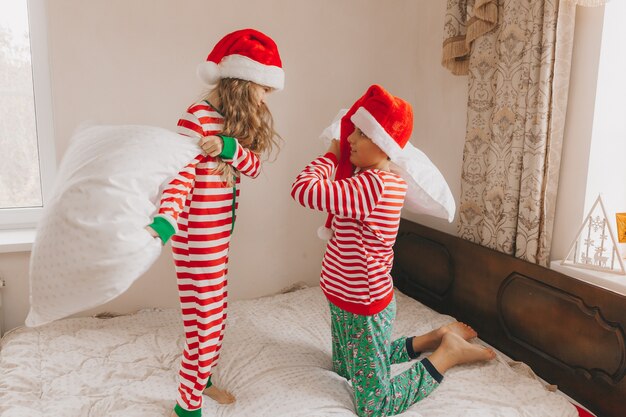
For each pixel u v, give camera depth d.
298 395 1.38
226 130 1.25
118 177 0.99
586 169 1.55
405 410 1.37
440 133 2.17
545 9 1.52
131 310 2.11
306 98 2.28
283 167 2.29
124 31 1.93
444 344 1.52
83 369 1.54
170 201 1.09
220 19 2.06
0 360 1.58
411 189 1.41
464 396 1.40
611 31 1.49
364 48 2.34
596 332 1.39
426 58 2.21
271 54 1.26
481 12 1.71
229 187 1.28
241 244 2.28
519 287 1.66
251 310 2.04
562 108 1.57
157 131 1.12
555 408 1.35
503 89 1.70
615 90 1.54
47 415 1.30
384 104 1.23
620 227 1.57
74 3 1.85
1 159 2.00
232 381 1.52
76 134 1.28
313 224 2.40
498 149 1.74
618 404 1.34
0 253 1.86
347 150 1.38
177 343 1.74
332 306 1.40
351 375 1.36
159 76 2.01
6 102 1.97
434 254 2.10
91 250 0.95
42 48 1.96
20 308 1.92
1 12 1.91
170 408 1.36
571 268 1.55
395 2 2.35
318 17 2.23
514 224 1.70
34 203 2.08
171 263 2.14
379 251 1.31
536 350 1.61
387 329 1.36
